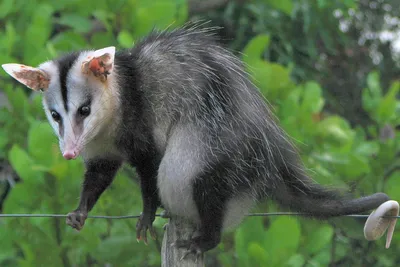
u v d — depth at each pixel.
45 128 10.01
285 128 10.49
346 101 17.30
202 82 7.84
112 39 11.23
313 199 7.93
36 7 11.78
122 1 11.35
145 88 7.80
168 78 7.84
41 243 10.30
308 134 10.96
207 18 14.67
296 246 9.66
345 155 11.02
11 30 11.07
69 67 7.61
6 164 12.25
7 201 10.23
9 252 10.36
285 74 10.72
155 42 8.10
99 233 10.79
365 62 17.95
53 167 9.95
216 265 11.95
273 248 9.67
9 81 11.44
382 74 18.02
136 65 7.91
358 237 10.96
